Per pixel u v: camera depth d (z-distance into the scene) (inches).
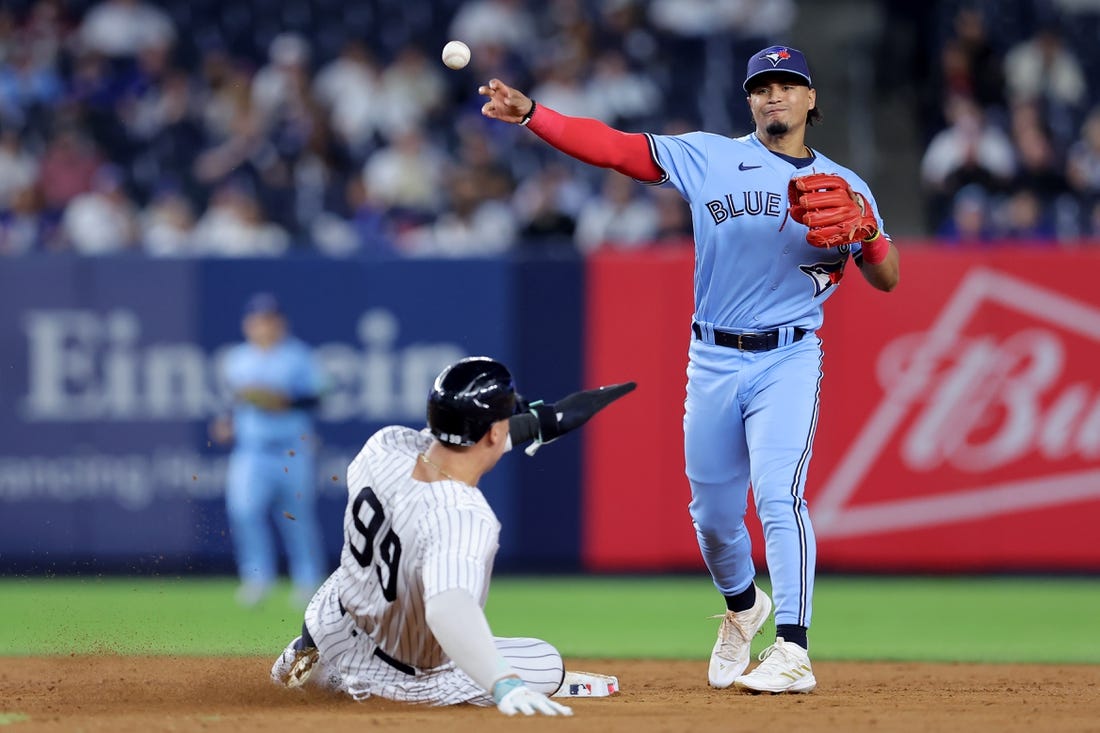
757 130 826.8
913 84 2464.3
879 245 789.9
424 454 678.5
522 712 621.0
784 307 810.2
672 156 814.5
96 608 1470.2
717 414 818.2
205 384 1700.3
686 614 1434.5
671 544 1680.6
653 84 2295.8
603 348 1681.8
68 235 1950.1
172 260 1701.5
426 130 2218.3
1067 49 2465.6
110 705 740.0
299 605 1513.3
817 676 957.2
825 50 2455.7
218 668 914.1
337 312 1704.0
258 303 1526.8
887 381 1662.2
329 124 2177.7
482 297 1696.6
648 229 1929.1
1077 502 1651.1
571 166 2160.4
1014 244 1683.1
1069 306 1643.7
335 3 2412.6
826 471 1670.8
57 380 1699.1
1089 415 1643.7
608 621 1382.9
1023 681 928.3
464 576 626.5
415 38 2394.2
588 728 624.1
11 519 1694.1
